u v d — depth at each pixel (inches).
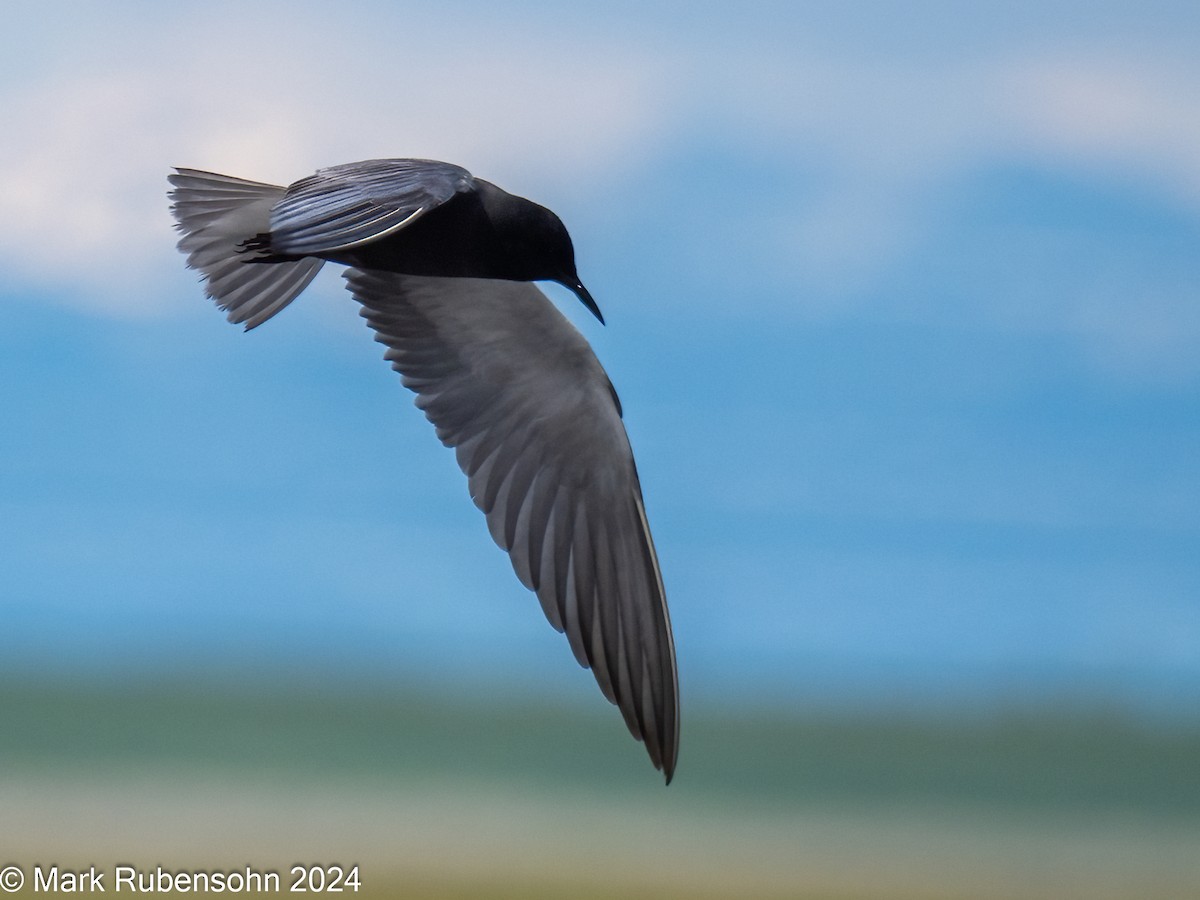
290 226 452.4
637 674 461.4
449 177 454.6
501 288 461.1
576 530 461.7
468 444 461.7
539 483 461.7
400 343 462.3
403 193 453.7
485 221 460.1
